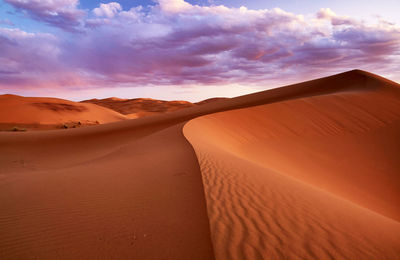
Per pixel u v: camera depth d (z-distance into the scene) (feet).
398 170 57.31
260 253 11.39
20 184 24.04
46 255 11.85
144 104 490.90
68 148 74.18
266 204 17.07
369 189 48.19
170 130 62.44
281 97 150.51
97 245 12.58
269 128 77.77
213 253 11.57
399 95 119.65
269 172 28.07
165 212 16.21
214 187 20.47
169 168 27.63
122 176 25.63
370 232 14.33
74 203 18.39
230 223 14.28
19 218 16.03
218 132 68.03
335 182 49.57
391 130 79.87
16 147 73.56
